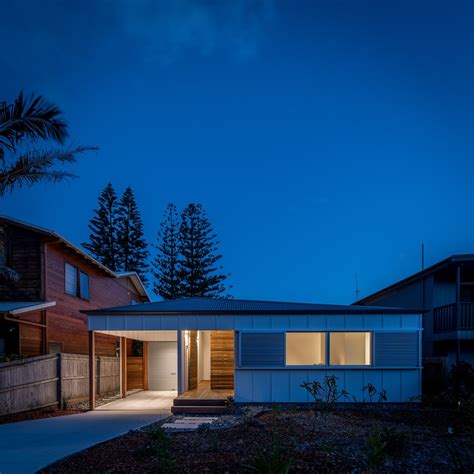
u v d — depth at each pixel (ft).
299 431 26.18
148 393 56.80
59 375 41.39
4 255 49.98
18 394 35.99
